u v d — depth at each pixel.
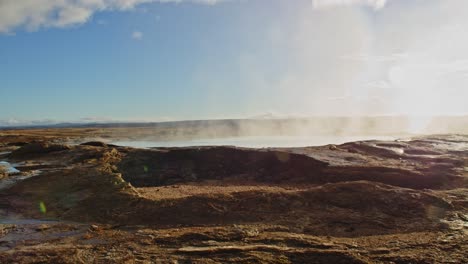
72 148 21.45
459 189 10.95
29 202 11.27
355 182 10.56
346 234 8.10
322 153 15.84
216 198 10.13
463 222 8.42
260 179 14.30
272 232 8.30
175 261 6.94
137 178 15.20
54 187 12.18
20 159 20.14
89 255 7.35
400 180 12.21
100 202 10.60
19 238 8.48
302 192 10.27
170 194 11.18
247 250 7.23
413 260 6.65
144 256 7.20
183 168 15.84
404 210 9.18
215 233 8.17
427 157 15.38
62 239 8.34
